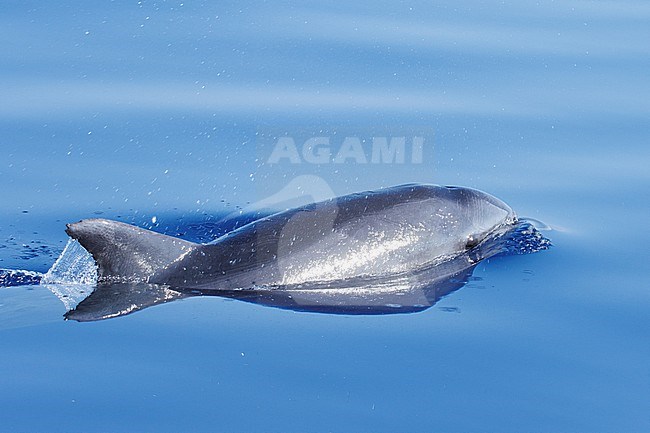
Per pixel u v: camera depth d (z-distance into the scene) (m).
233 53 15.69
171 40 16.06
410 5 18.19
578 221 11.13
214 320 8.63
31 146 12.90
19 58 15.18
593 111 14.21
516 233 10.63
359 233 9.59
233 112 13.80
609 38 16.88
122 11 17.12
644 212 11.35
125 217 11.30
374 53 15.83
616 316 8.88
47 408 7.19
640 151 13.07
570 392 7.57
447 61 15.66
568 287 9.46
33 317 8.63
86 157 12.71
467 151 13.02
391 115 13.83
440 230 9.94
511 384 7.68
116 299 9.03
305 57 15.65
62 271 9.74
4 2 17.17
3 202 11.58
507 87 14.94
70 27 16.36
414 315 8.80
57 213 11.36
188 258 9.45
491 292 9.32
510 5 18.53
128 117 13.67
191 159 12.75
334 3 18.05
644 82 15.15
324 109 13.92
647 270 9.87
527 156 12.95
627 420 7.18
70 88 14.40
